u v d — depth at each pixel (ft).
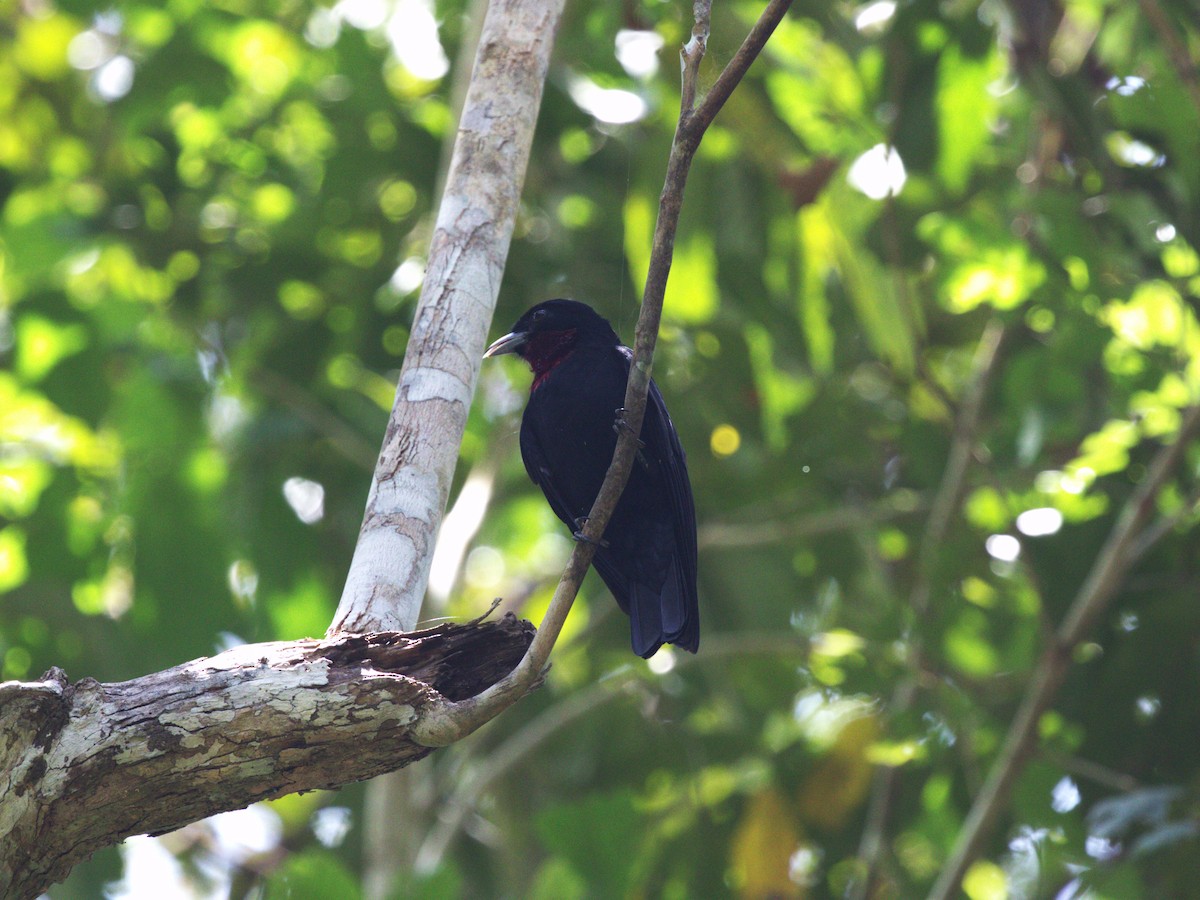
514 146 20.67
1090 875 37.24
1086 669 39.27
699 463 43.24
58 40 55.98
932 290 42.57
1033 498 43.50
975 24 37.99
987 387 40.63
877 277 38.91
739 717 44.39
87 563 45.24
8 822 15.34
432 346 19.08
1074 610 37.01
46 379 44.34
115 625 43.93
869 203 39.06
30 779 15.44
